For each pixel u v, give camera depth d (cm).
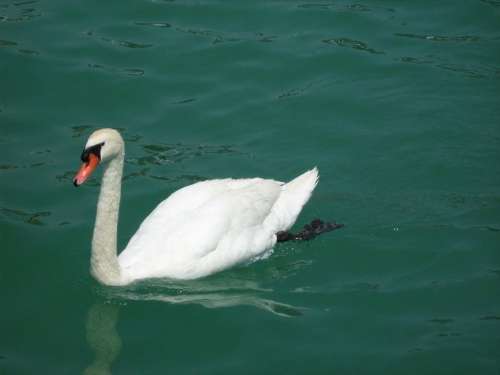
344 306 1200
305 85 1686
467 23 1850
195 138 1559
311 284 1263
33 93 1638
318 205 1425
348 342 1122
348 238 1356
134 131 1568
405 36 1812
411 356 1091
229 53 1764
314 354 1100
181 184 1448
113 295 1219
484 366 1070
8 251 1295
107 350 1120
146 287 1230
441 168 1484
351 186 1459
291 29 1844
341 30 1838
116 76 1689
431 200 1421
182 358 1103
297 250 1348
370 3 1898
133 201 1414
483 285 1228
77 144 1524
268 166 1491
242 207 1284
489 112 1598
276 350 1111
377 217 1393
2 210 1366
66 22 1836
